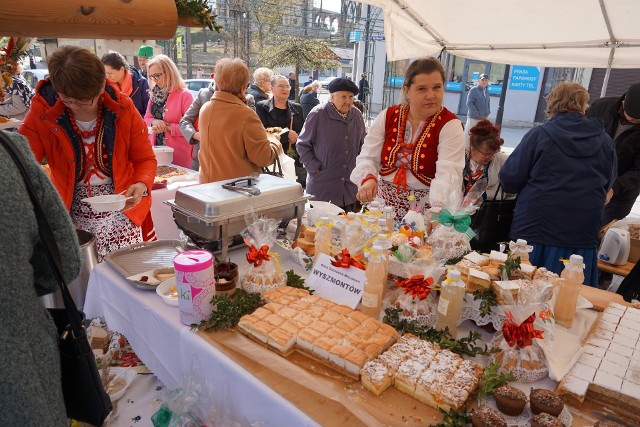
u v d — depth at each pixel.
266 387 1.11
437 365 1.12
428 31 4.27
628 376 1.11
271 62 12.74
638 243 3.07
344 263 1.51
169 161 3.83
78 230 2.15
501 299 1.28
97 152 2.32
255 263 1.55
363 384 1.11
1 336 0.83
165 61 4.16
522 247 1.60
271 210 1.92
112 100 2.28
